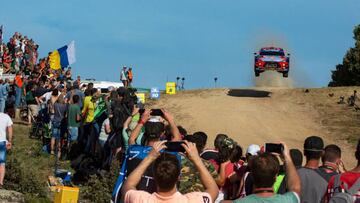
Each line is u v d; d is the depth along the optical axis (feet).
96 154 55.98
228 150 30.58
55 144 65.10
